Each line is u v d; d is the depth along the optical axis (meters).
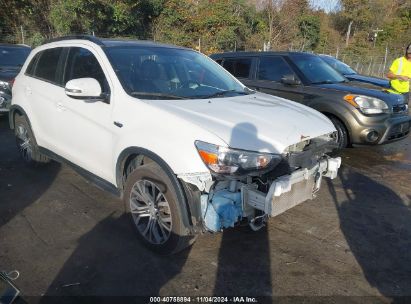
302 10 31.67
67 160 4.23
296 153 2.97
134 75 3.56
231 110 3.24
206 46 22.77
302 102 6.24
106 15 18.14
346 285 2.91
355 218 4.01
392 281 2.97
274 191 2.78
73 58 4.12
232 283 2.89
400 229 3.80
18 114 5.18
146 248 3.31
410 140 7.72
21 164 5.38
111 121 3.39
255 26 26.69
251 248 3.37
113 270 3.00
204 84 3.95
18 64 8.85
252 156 2.73
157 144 2.94
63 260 3.11
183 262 3.13
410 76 7.52
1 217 3.81
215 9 23.22
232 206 2.82
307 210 4.17
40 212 3.94
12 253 3.19
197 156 2.75
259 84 6.88
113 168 3.45
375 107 5.62
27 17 19.19
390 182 5.12
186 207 2.87
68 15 17.70
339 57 27.52
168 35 21.67
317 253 3.32
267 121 3.10
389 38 38.84
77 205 4.12
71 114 3.91
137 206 3.31
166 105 3.19
